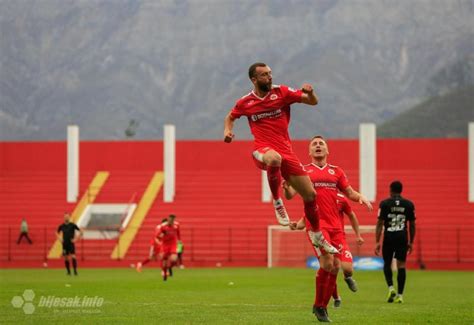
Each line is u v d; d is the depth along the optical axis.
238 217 67.88
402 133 123.81
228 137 17.11
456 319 19.36
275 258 61.94
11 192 72.94
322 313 18.41
